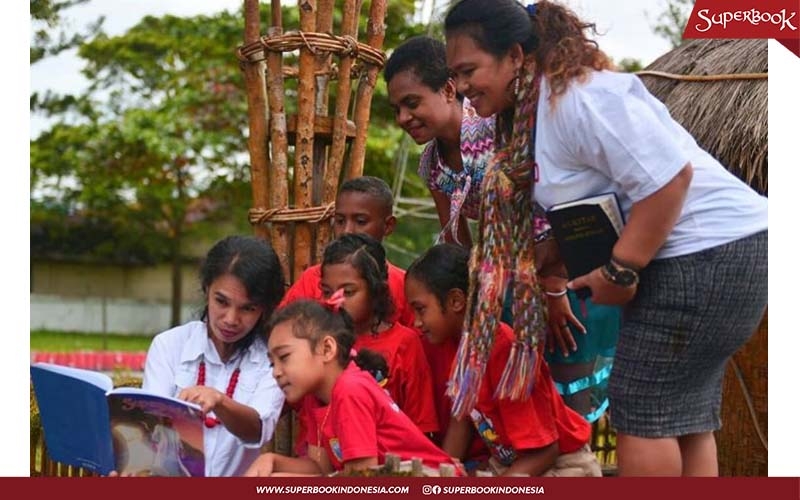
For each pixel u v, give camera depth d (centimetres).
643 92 346
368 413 373
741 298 345
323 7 479
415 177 1341
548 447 392
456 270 408
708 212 345
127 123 1504
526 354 379
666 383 350
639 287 352
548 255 420
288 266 482
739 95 516
